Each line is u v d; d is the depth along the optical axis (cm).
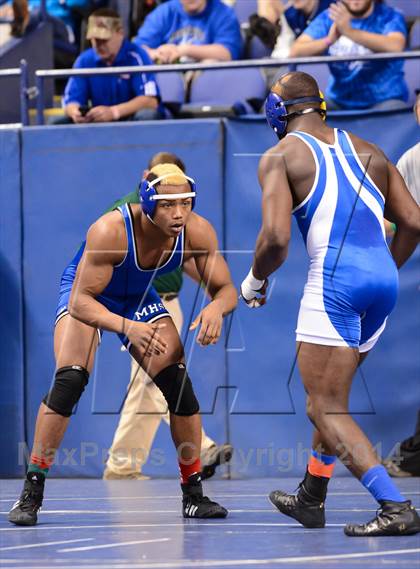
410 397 1997
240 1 2856
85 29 2889
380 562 958
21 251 2119
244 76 2470
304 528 1234
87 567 966
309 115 1201
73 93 2264
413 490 1683
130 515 1402
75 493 1738
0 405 2114
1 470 2109
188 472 1360
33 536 1191
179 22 2641
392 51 2309
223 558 1004
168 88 2502
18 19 2727
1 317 2122
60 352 1316
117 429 2030
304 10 2589
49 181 2112
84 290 1284
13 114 2297
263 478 2017
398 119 2012
